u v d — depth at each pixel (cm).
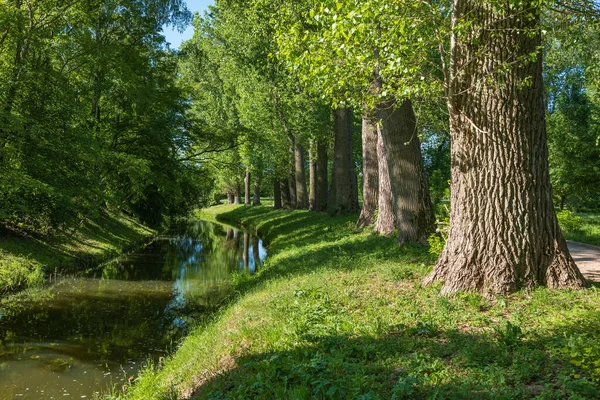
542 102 766
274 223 3347
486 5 726
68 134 1733
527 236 744
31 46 1858
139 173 2222
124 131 2539
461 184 784
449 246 811
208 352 740
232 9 2750
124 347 955
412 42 792
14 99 1634
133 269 1856
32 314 1172
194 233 3600
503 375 464
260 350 660
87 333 1039
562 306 670
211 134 2842
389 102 1280
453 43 755
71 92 1809
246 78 3278
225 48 3366
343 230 1998
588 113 2475
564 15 877
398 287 866
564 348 495
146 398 657
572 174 2439
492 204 751
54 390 744
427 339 605
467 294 742
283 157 3834
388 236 1555
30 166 1625
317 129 2697
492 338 581
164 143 2631
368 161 1956
